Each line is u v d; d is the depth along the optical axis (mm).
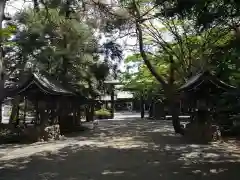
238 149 13773
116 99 49562
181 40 21266
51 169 10125
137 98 47438
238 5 7820
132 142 16688
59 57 21094
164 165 10609
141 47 20328
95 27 18938
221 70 9484
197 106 16531
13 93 17109
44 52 20047
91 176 9164
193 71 20594
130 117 46656
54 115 19484
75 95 22078
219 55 9062
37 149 14414
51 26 19359
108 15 15797
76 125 25219
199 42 20141
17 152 13570
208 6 8656
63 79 22688
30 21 18703
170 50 23031
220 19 9094
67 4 14805
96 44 23141
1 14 10961
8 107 38688
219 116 16250
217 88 15062
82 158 12070
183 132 19562
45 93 17297
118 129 25141
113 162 11242
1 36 10922
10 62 20922
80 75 24688
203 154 12609
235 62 8750
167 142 16453
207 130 16453
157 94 35812
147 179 8789
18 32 18359
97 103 38531
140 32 19688
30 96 17703
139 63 30891
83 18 19344
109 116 43250
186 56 22469
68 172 9688
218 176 9000
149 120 38062
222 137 17734
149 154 12812
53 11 18547
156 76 20797
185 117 35719
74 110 24516
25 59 20812
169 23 21094
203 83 14891
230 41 9117
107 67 24812
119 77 33750
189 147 14547
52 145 15766
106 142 16859
